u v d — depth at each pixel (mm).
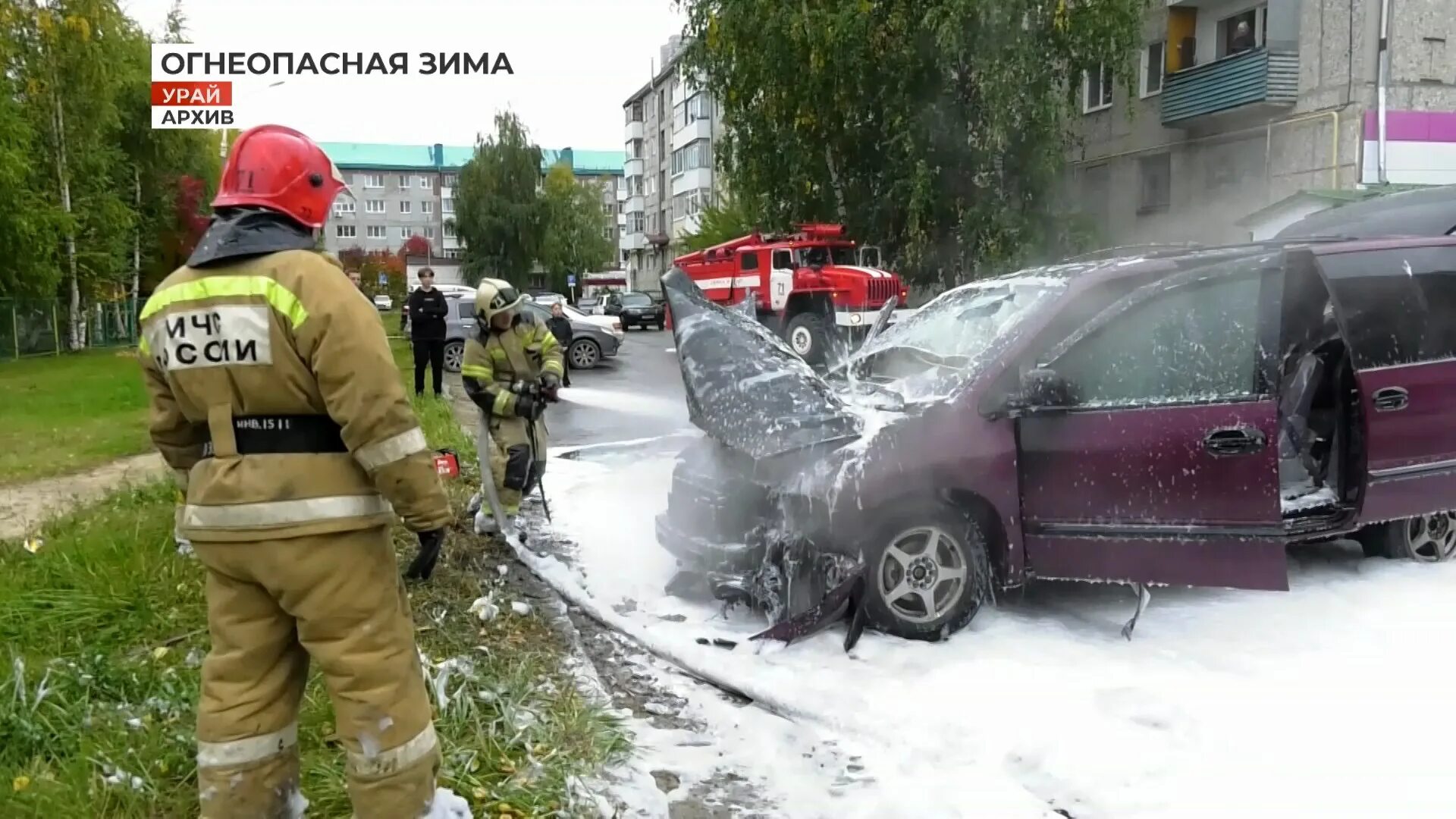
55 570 4609
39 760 2955
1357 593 4664
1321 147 18531
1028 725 3359
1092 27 18797
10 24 24688
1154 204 23484
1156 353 4277
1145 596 4168
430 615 4406
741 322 4988
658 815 2908
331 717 3189
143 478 7582
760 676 3779
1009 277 5195
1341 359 4641
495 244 58938
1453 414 4809
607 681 3908
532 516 6344
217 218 2314
